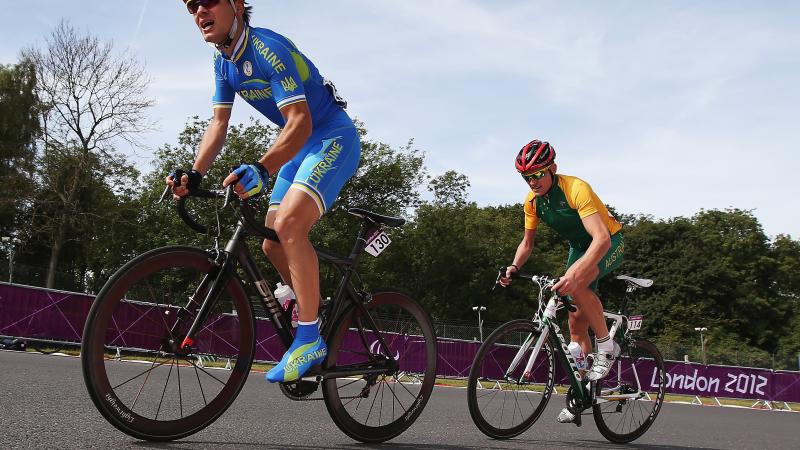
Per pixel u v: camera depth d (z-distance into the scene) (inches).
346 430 99.4
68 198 981.8
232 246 88.3
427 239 1432.1
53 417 94.9
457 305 1519.4
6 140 1035.3
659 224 1866.4
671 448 135.9
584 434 145.6
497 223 1807.3
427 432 121.9
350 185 1166.3
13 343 369.4
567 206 135.3
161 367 86.4
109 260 1072.8
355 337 103.3
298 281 89.4
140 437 80.2
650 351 153.1
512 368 126.8
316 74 97.7
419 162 1235.2
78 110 962.7
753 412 374.3
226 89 100.4
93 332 76.2
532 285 1604.3
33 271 620.4
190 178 82.8
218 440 87.6
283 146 86.8
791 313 1825.8
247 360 90.4
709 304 1752.0
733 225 1932.8
